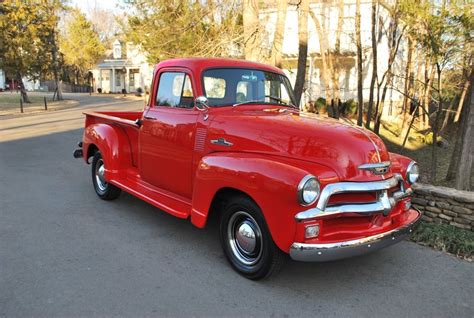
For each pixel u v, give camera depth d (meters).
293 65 21.17
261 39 9.73
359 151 3.70
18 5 26.22
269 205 3.51
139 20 13.94
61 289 3.71
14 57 26.98
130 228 5.29
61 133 14.68
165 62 5.17
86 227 5.29
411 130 17.02
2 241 4.79
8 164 9.22
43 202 6.36
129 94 46.00
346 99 21.09
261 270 3.80
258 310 3.45
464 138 6.21
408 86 14.50
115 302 3.51
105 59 55.47
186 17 10.99
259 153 3.94
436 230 5.00
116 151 5.96
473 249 4.61
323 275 4.10
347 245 3.44
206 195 4.11
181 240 4.91
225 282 3.90
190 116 4.64
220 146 4.25
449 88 11.45
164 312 3.38
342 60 20.94
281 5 10.15
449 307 3.55
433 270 4.25
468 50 6.82
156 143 5.12
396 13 10.37
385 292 3.79
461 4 6.38
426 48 7.49
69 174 8.34
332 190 3.44
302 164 3.63
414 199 5.39
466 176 6.23
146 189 5.44
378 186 3.64
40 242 4.77
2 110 23.89
